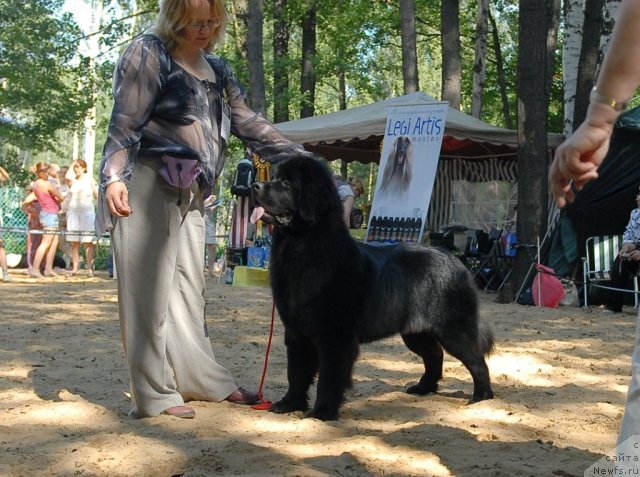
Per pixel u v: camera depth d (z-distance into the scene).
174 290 4.18
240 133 4.19
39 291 10.18
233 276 11.88
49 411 4.02
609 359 5.91
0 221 14.57
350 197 8.66
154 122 3.82
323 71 22.92
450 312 4.34
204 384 4.22
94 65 22.48
